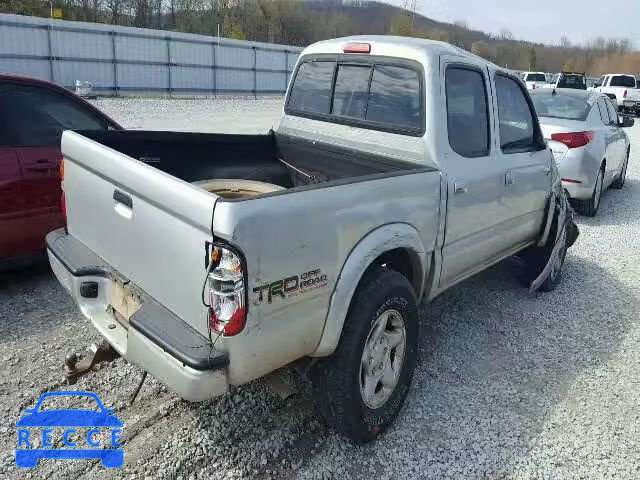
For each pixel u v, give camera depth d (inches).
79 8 1710.1
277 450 113.3
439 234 130.9
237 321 84.3
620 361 159.0
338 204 98.0
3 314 161.9
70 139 119.6
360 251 103.6
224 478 105.2
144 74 1107.9
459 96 141.3
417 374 145.5
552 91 356.2
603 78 1194.6
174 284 92.0
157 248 94.6
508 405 134.3
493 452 117.3
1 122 174.6
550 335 172.7
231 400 128.3
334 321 100.4
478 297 199.0
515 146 167.3
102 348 112.1
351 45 151.4
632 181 462.3
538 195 179.3
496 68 157.3
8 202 172.9
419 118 135.0
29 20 940.6
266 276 86.4
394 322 118.6
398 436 120.6
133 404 124.9
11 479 101.9
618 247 269.3
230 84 1259.8
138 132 145.6
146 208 95.5
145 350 91.3
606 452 119.3
